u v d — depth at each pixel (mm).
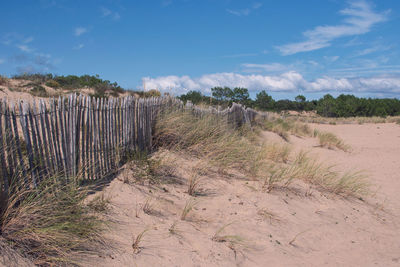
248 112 13656
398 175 9219
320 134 15773
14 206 3402
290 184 6402
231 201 5195
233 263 3498
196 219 4398
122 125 5578
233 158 6902
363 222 5445
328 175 7223
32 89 13438
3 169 3334
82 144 4562
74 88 16781
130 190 4676
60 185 3895
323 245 4375
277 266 3609
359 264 3896
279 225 4656
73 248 3123
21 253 2826
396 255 4211
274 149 8625
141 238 3557
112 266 3008
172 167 5910
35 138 3814
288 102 59438
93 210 3809
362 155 12414
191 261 3355
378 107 44812
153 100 7086
